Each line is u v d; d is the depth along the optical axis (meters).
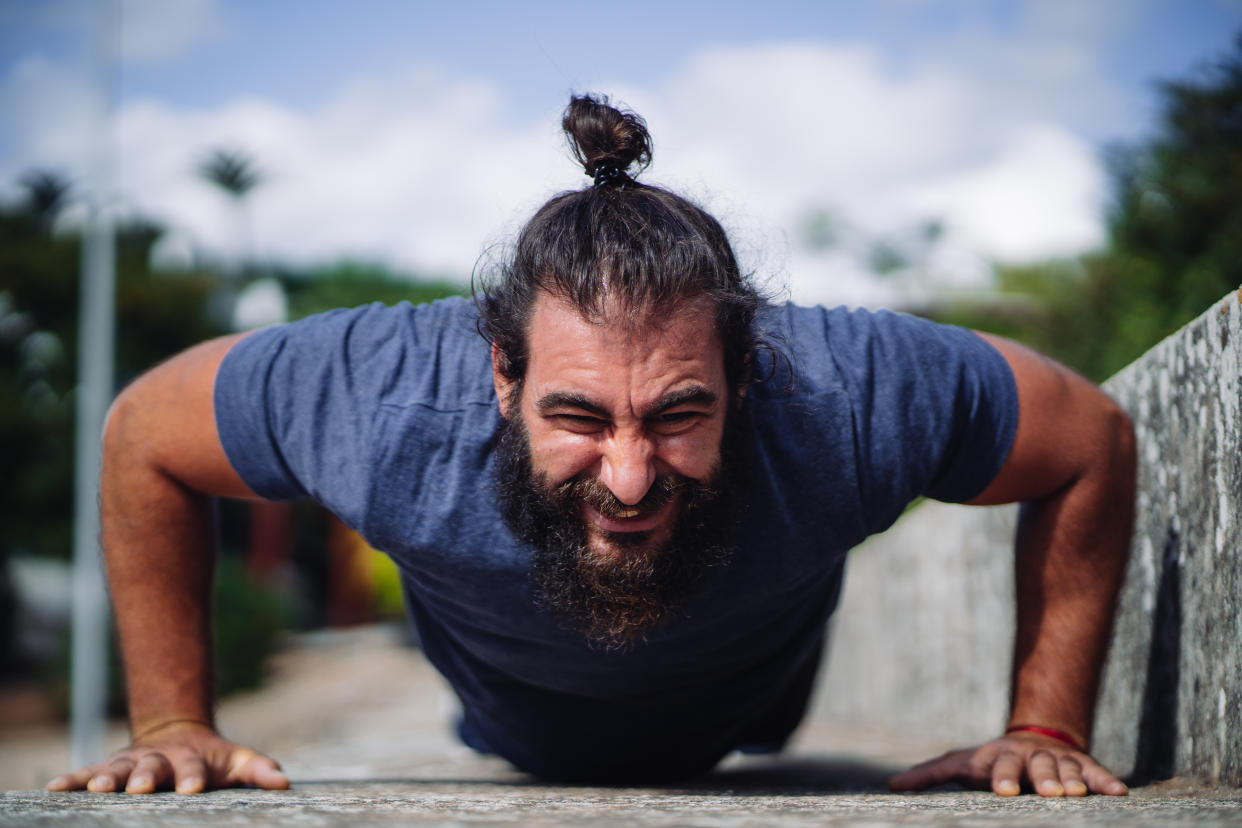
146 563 2.24
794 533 2.00
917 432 2.04
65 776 2.03
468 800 1.75
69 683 12.84
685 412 1.78
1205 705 2.13
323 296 30.17
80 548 9.52
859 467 2.00
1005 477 2.16
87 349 10.23
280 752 4.83
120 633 2.26
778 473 1.97
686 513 1.84
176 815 1.33
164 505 2.23
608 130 1.91
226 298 26.19
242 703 12.41
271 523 23.56
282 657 17.88
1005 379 2.13
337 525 24.86
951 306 17.14
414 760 3.87
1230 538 2.05
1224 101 6.12
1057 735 2.18
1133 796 1.90
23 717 13.04
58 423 19.16
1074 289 7.38
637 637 2.02
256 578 19.33
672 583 1.87
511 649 2.19
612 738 2.41
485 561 1.99
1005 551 3.90
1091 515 2.20
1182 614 2.25
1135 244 6.53
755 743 2.91
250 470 2.18
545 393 1.79
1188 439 2.26
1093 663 2.22
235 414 2.14
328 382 2.08
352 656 18.28
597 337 1.75
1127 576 2.56
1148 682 2.41
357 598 24.45
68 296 22.28
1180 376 2.31
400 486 2.00
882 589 5.69
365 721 8.36
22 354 22.05
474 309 2.08
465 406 2.00
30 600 17.56
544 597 2.00
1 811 1.35
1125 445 2.24
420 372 2.04
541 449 1.83
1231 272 5.78
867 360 2.05
